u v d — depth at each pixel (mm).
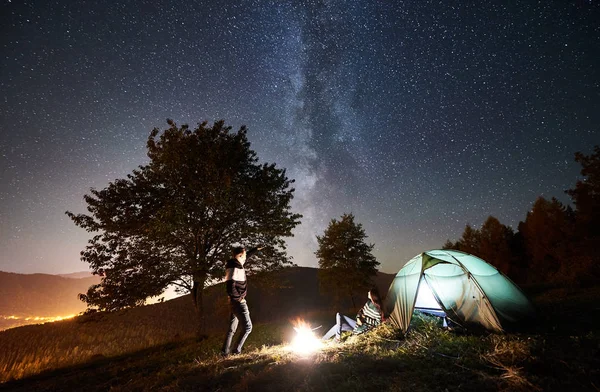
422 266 7227
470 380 3727
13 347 20547
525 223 36094
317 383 3994
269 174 15055
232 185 13578
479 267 7180
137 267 12992
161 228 11453
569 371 3723
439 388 3539
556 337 5230
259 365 5211
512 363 4074
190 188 12945
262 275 14773
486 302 6453
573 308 7809
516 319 6320
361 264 22844
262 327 14797
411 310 6867
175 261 12805
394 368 4434
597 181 20062
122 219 12789
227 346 6711
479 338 5715
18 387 8695
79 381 7379
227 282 6715
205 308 33594
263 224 14367
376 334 6816
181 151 13492
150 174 13656
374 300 7656
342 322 7648
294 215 15203
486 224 38375
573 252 21328
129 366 8336
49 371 10820
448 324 7023
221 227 13672
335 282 23172
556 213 29781
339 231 23609
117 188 13312
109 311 12312
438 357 4734
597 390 3150
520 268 33656
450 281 7191
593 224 20562
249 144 15508
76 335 23828
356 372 4305
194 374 5414
